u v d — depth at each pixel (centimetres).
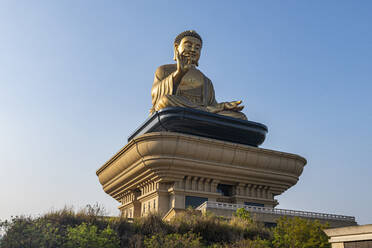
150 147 5350
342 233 2375
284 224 3334
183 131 5734
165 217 4791
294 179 6144
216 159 5575
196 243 2850
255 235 3425
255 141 6172
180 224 3341
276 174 5956
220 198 5741
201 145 5475
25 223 2775
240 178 5788
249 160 5747
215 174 5625
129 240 2911
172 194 5406
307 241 3092
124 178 6203
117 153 6100
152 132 5791
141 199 6006
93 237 2697
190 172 5491
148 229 3219
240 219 3756
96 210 3312
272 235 3453
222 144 5584
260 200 5866
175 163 5359
